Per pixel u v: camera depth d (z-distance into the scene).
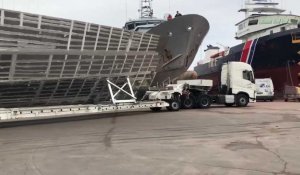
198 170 7.96
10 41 16.61
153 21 29.27
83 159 9.43
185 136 13.05
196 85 27.14
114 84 22.02
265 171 7.79
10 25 16.34
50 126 17.86
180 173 7.71
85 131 15.34
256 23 46.16
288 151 9.96
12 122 20.81
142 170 8.07
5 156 10.12
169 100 25.11
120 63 21.80
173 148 10.73
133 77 23.50
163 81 26.95
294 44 38.03
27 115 17.38
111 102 21.92
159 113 23.36
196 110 25.17
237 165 8.38
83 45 19.47
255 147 10.62
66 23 18.23
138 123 17.80
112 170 8.14
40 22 17.28
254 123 16.56
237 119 18.34
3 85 17.86
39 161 9.30
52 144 12.06
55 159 9.52
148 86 25.02
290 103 33.69
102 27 19.98
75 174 7.84
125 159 9.30
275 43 39.34
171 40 24.78
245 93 28.92
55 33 18.05
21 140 13.26
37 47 17.62
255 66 41.88
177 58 25.75
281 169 7.95
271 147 10.59
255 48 41.34
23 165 8.85
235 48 44.91
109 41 20.77
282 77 39.94
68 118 22.23
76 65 19.64
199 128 15.16
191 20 24.58
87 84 21.19
